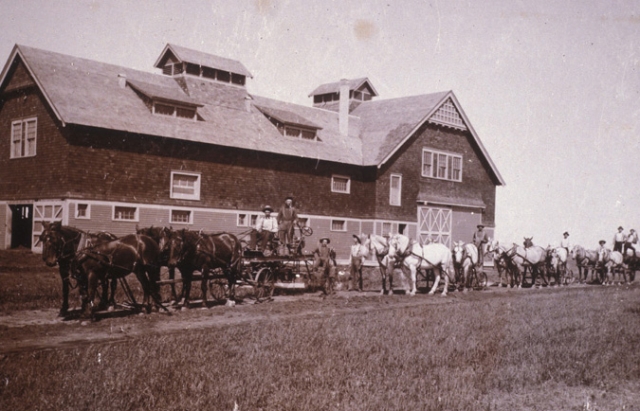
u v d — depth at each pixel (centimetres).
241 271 1766
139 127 2723
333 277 2122
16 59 2780
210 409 742
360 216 3875
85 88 2761
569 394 908
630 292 2514
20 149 2802
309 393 822
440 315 1594
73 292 1728
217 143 3008
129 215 2736
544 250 2794
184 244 1548
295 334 1216
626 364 1088
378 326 1355
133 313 1470
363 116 4481
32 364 905
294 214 2006
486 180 4672
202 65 3497
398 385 879
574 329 1436
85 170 2586
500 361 1064
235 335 1191
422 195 4109
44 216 2641
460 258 2406
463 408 798
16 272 2123
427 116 4047
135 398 764
